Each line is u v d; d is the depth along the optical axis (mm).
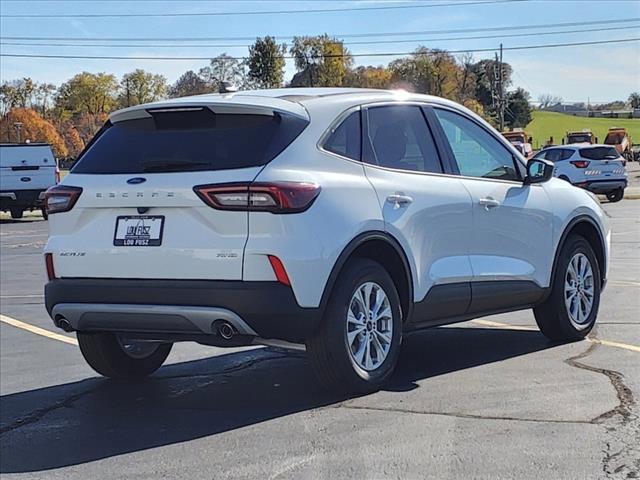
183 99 5723
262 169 5172
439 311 6195
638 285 10266
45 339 8383
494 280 6574
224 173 5195
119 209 5430
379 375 5703
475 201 6441
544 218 7062
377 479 4195
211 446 4812
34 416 5629
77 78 90312
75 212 5570
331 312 5383
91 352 6281
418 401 5504
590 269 7512
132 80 89312
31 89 89875
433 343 7449
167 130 5613
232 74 55250
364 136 5848
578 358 6609
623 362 6406
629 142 62906
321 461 4477
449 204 6211
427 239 6035
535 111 117250
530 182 7066
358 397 5637
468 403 5418
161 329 5336
